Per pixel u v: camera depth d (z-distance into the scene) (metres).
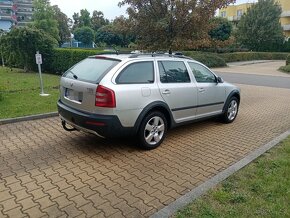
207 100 6.15
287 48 45.50
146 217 3.17
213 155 4.99
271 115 8.17
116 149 5.06
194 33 9.81
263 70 25.45
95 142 5.35
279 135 6.14
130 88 4.59
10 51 17.41
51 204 3.37
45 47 17.45
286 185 3.79
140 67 4.90
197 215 3.13
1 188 3.69
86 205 3.37
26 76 15.34
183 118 5.65
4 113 6.93
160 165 4.51
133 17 10.17
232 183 3.85
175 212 3.18
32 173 4.11
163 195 3.64
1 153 4.78
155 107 4.95
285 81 17.39
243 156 4.99
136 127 4.74
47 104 8.05
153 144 5.11
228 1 9.66
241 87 14.32
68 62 16.50
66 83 5.02
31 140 5.40
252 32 45.47
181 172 4.30
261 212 3.20
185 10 9.42
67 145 5.18
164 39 10.05
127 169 4.33
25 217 3.12
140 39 10.58
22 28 16.81
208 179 4.10
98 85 4.41
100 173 4.18
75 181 3.92
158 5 9.79
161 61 5.29
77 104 4.74
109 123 4.41
